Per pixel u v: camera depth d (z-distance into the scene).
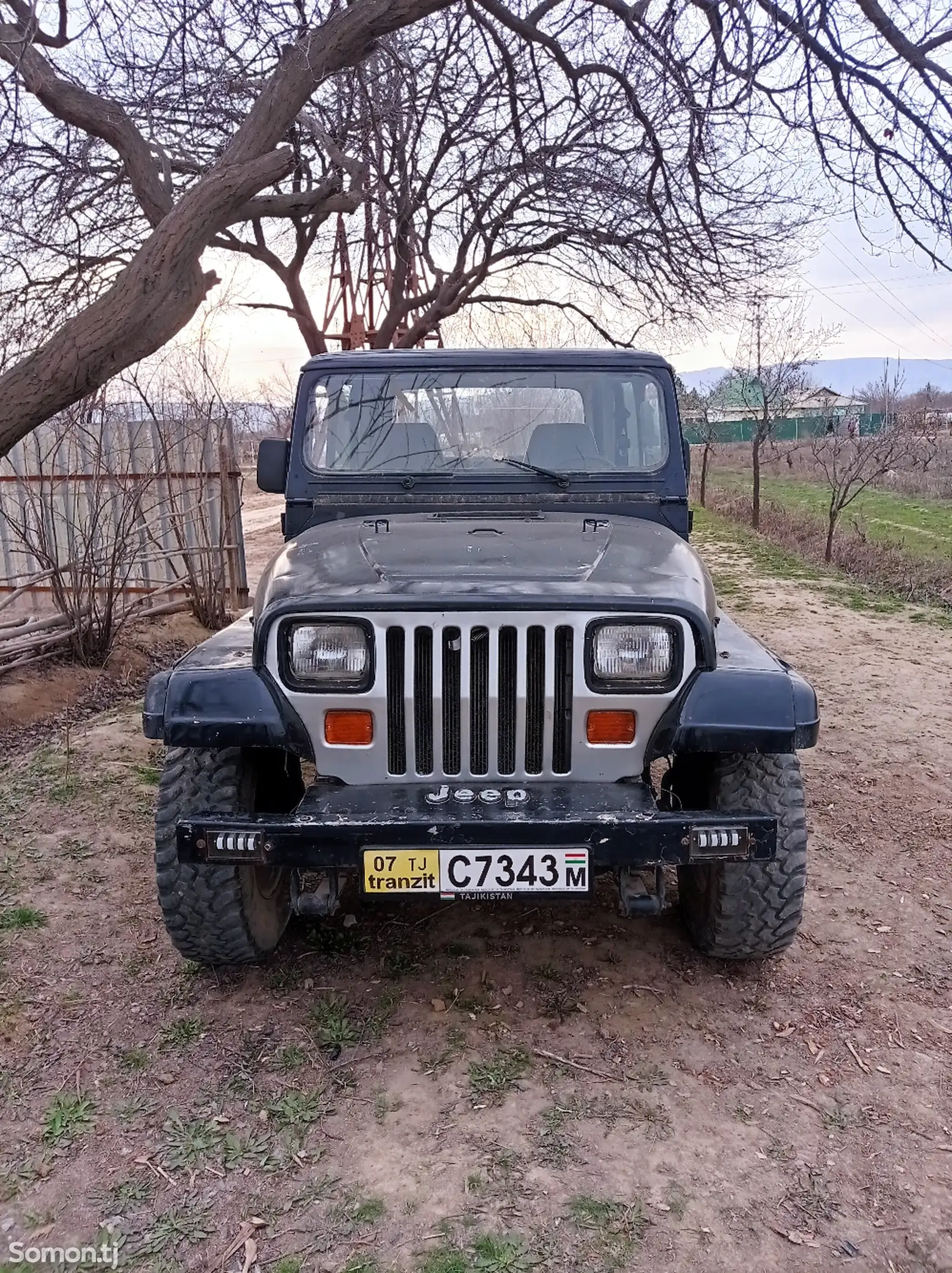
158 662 7.55
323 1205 2.23
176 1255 2.10
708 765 2.99
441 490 3.64
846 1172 2.32
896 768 5.09
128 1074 2.69
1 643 6.88
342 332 9.70
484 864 2.46
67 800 4.55
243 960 3.06
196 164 6.87
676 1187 2.27
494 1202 2.23
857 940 3.39
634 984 3.10
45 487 8.62
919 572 11.20
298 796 3.25
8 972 3.15
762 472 30.50
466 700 2.60
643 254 8.11
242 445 10.91
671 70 5.40
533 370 3.69
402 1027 2.88
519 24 5.92
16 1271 2.06
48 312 6.43
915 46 4.66
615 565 2.84
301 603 2.59
